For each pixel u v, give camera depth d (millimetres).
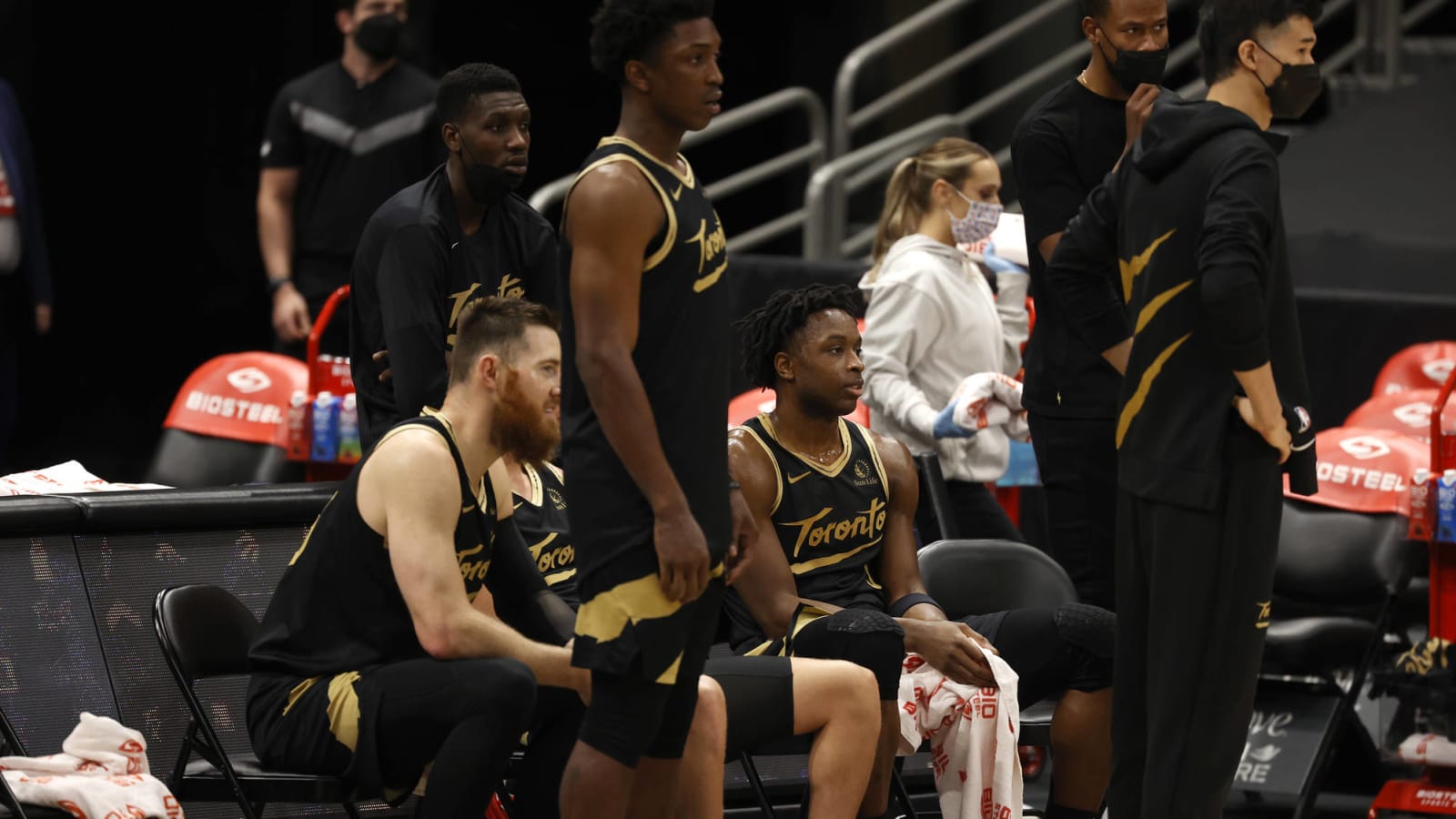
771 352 14602
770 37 37562
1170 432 12148
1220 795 12336
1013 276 19156
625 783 10664
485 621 12164
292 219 22750
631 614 10414
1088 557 14883
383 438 12469
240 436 20719
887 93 36500
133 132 33594
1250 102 12266
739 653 14641
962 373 17875
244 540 15375
